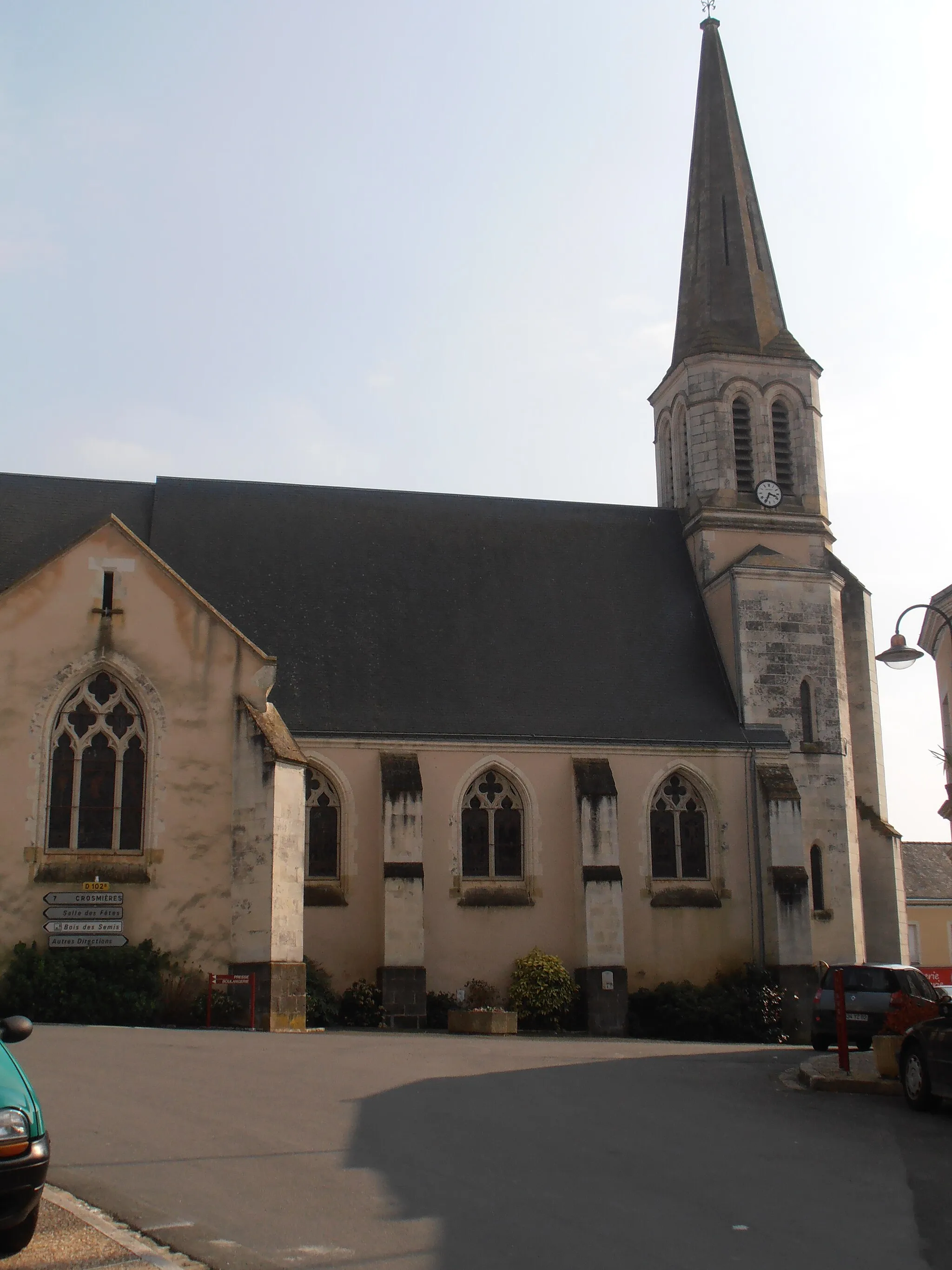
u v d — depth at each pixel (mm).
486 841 34250
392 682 34906
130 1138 12664
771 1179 11500
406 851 32188
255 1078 16828
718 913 35000
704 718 36500
